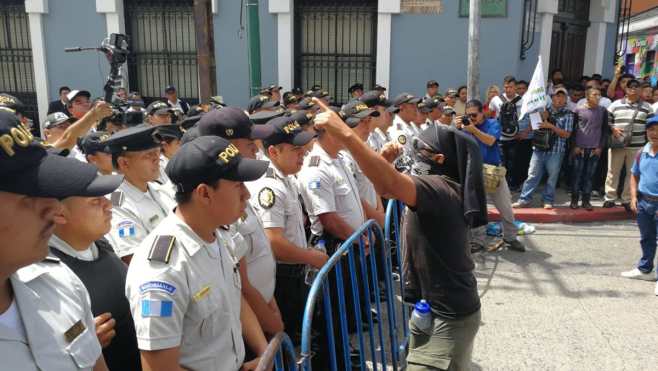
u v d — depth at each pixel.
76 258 1.85
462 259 2.38
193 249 1.75
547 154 7.22
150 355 1.63
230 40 9.23
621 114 7.26
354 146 2.16
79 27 9.45
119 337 1.92
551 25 9.15
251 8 6.96
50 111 8.68
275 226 2.88
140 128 2.61
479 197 2.35
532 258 5.74
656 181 4.82
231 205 1.78
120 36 5.88
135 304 1.66
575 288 4.91
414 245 2.44
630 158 7.30
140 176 2.60
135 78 9.94
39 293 1.30
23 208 1.09
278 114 3.89
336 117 2.20
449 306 2.38
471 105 5.98
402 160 5.16
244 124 2.55
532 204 7.75
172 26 9.66
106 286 1.90
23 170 1.07
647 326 4.14
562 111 7.17
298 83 9.58
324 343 3.31
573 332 4.05
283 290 3.05
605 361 3.64
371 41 9.27
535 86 6.94
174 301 1.66
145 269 1.68
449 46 8.82
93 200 1.81
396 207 3.72
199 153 1.73
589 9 10.61
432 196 2.29
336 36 9.34
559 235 6.58
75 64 9.57
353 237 2.71
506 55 8.73
